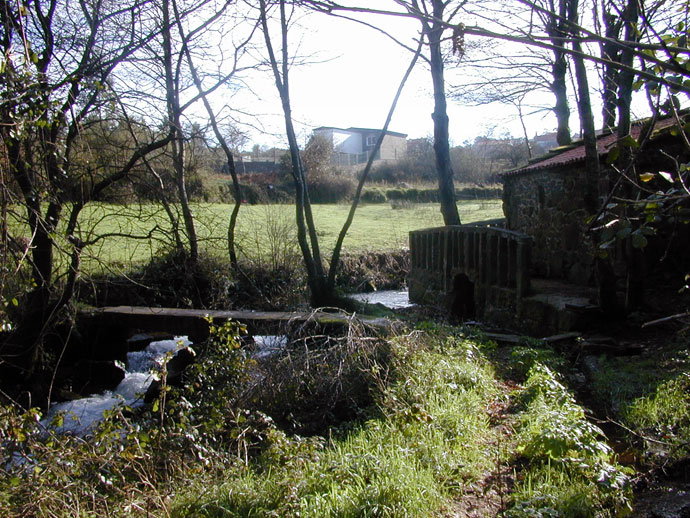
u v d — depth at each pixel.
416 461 4.51
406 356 6.74
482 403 5.98
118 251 13.97
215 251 14.16
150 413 6.27
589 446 4.23
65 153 7.85
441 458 4.57
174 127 9.53
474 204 34.62
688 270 9.05
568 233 11.99
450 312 13.02
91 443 4.51
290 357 6.65
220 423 5.54
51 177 7.72
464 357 7.07
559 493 3.94
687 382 5.70
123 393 9.85
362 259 20.80
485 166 42.16
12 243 6.20
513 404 6.07
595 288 10.79
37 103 5.75
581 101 8.25
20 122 5.14
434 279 14.30
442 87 14.98
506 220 15.12
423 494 3.97
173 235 9.92
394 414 5.44
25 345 8.93
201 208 12.27
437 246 14.16
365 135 48.34
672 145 8.68
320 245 21.62
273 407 6.27
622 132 7.15
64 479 3.99
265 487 4.21
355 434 5.41
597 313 8.74
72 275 8.73
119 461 4.50
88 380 10.15
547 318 9.68
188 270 12.34
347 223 12.92
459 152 42.28
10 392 8.76
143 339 12.20
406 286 20.31
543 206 13.08
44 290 8.69
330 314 8.90
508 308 11.05
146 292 12.48
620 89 6.95
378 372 6.31
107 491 4.20
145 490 4.28
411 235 15.63
